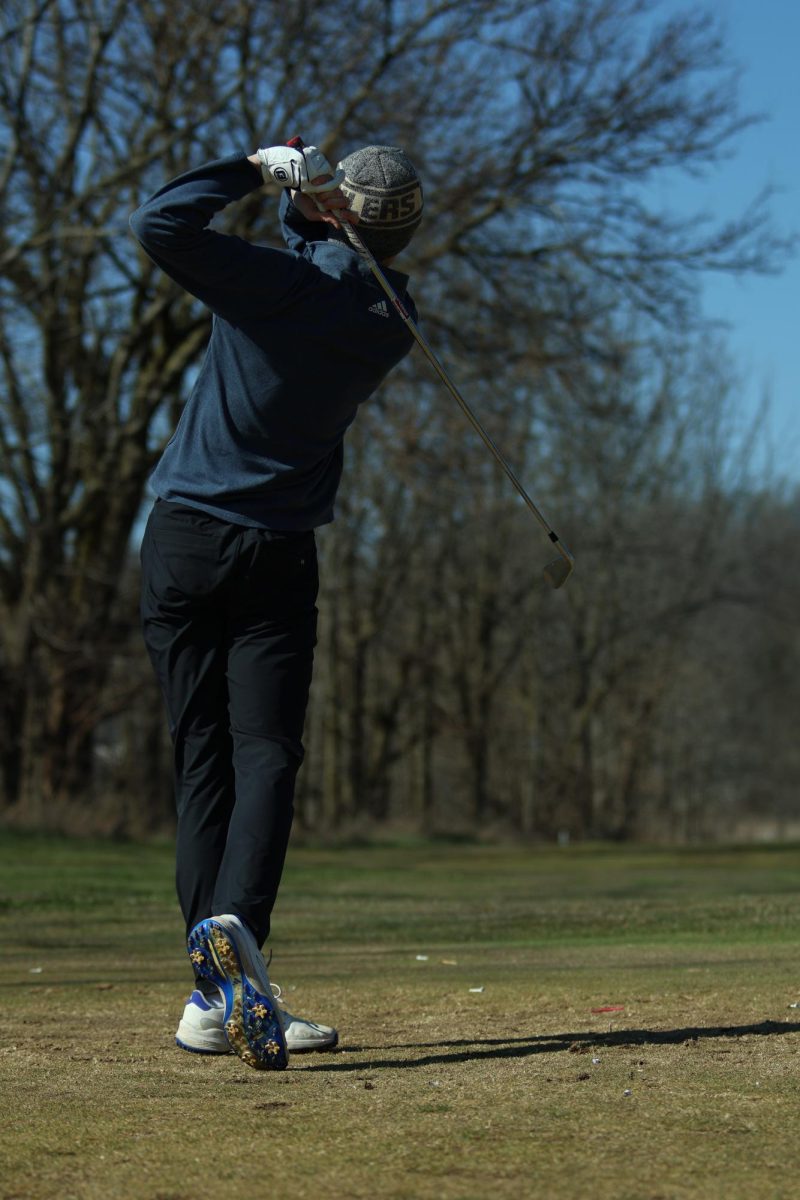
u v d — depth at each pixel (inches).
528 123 1690.5
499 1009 347.9
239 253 276.1
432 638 3297.2
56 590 1841.8
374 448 1761.8
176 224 271.6
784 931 588.7
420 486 1699.1
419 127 1642.5
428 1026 324.8
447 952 534.0
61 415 1766.7
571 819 3270.2
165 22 1612.9
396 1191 179.9
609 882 1131.3
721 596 3353.8
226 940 268.7
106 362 1923.0
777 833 4382.4
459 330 1718.8
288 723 294.5
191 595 293.3
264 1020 266.5
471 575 3297.2
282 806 287.0
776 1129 208.5
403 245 299.6
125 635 1956.2
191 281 278.4
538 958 491.8
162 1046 301.7
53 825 1729.8
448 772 3690.9
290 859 1578.5
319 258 291.1
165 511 293.4
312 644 300.2
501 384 1737.2
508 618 3319.4
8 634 1855.3
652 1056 273.4
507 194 1710.1
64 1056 287.9
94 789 1956.2
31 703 1830.7
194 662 299.3
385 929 670.5
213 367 291.4
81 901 876.6
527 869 1389.0
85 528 1930.4
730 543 3575.3
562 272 1755.7
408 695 3444.9
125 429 1824.6
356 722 3088.1
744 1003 343.9
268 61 1603.1
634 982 390.9
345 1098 237.8
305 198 295.6
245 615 294.8
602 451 2856.8
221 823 301.0
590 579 3341.5
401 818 2758.4
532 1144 201.6
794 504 3978.8
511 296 1745.8
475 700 3267.7
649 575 3385.8
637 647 3380.9
